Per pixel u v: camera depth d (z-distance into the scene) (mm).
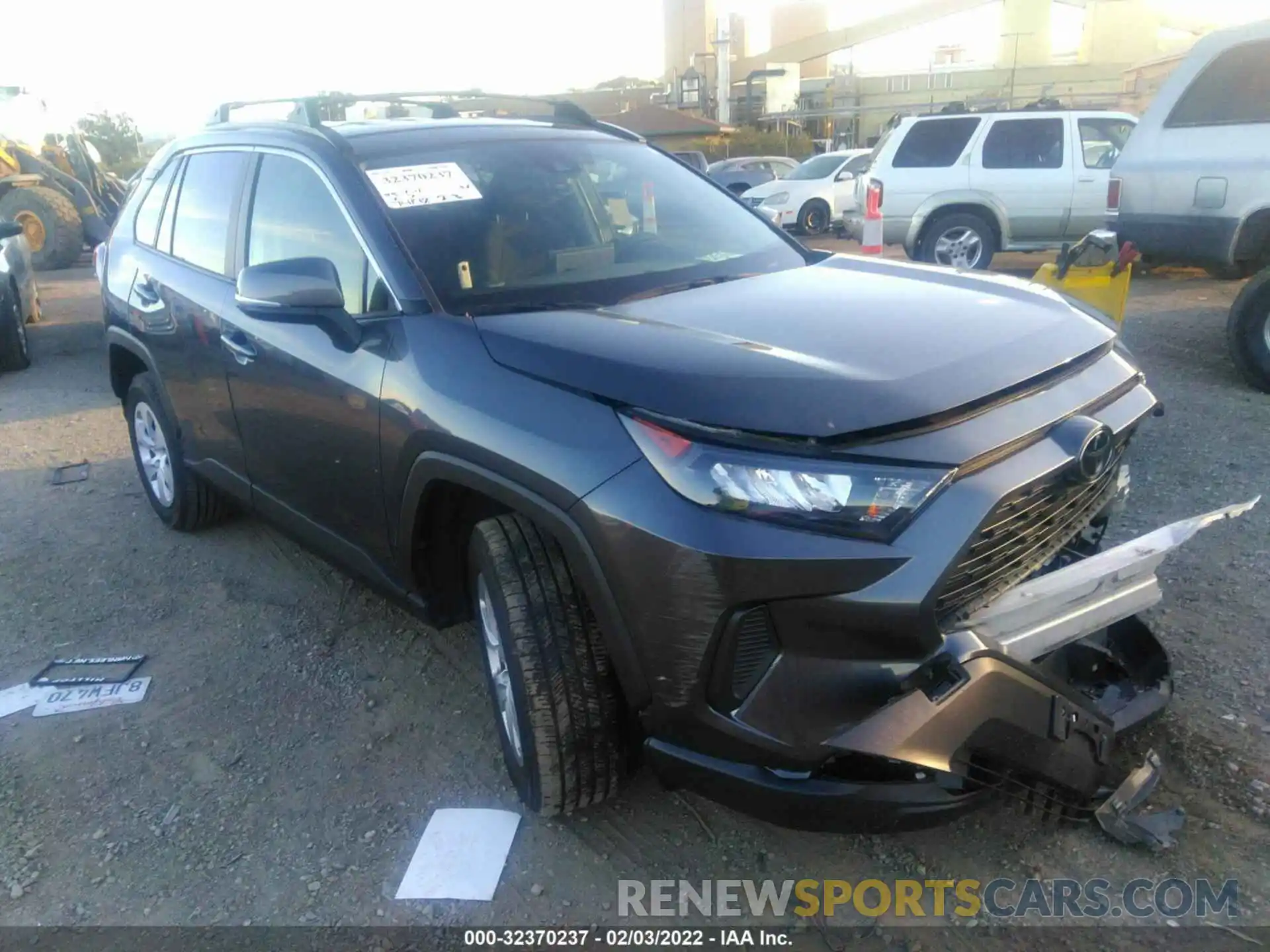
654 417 2207
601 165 3709
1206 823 2639
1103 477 2598
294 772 3098
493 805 2889
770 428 2096
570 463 2297
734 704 2182
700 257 3428
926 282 3066
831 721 2111
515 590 2500
